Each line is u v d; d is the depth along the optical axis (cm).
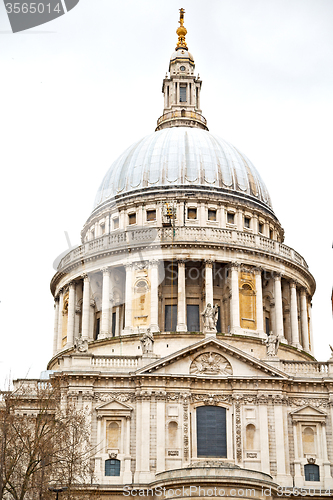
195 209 9538
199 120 11250
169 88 11494
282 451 6781
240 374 7050
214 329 7262
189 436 6756
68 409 6331
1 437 5634
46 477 5728
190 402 6906
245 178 10100
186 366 7044
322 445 6956
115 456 6681
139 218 9544
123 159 10469
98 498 6091
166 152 10069
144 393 6856
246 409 6931
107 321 8706
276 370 7025
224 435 6850
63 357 7169
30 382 7519
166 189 9612
